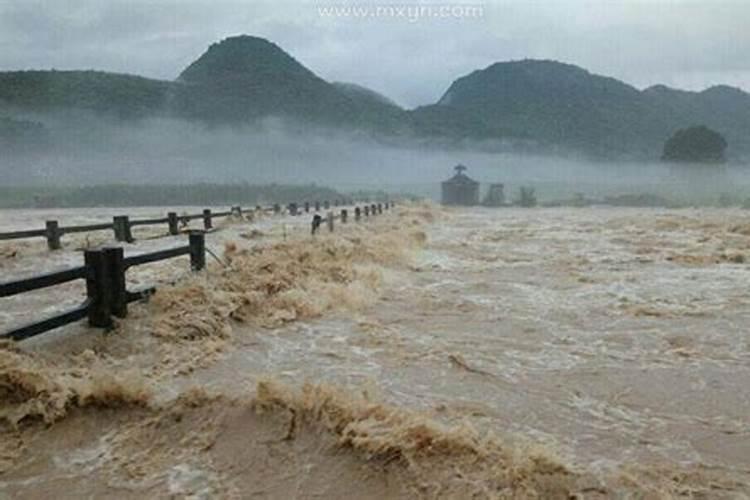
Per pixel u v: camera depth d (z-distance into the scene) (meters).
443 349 7.00
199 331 6.89
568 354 6.94
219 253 12.05
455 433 4.25
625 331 8.02
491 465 4.00
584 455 4.33
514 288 11.20
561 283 11.81
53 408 4.54
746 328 8.20
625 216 38.06
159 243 14.83
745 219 28.80
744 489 3.91
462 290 10.94
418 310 9.15
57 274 5.75
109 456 4.20
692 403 5.43
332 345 7.06
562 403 5.38
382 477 3.92
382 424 4.29
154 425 4.54
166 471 4.04
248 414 4.59
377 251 14.22
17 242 14.73
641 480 3.99
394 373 6.10
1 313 7.29
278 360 6.44
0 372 4.64
